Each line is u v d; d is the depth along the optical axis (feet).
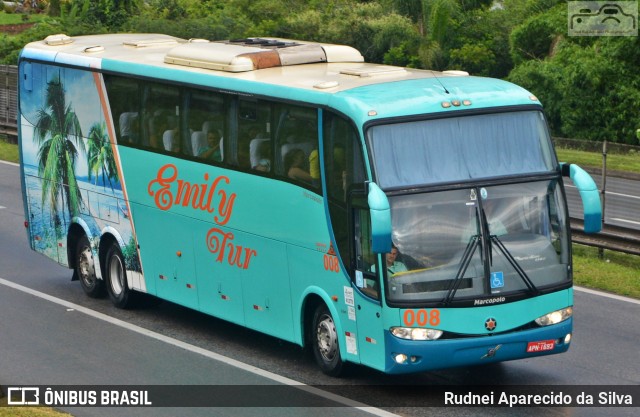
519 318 61.72
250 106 72.43
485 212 61.77
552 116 207.62
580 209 116.26
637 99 197.67
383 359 61.72
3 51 249.96
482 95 64.39
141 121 83.46
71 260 94.79
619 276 94.79
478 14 248.11
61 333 81.35
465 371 69.87
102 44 95.55
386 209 57.98
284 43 81.61
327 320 67.82
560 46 217.15
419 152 62.23
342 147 64.08
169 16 256.32
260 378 69.05
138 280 86.12
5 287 96.17
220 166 75.56
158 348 77.05
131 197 85.25
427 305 60.29
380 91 65.05
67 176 93.30
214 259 77.10
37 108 96.68
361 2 262.67
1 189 144.97
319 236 66.74
